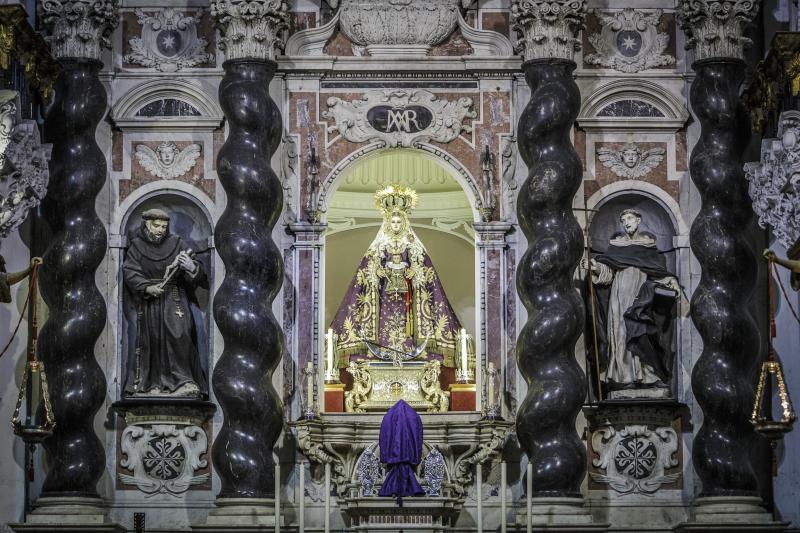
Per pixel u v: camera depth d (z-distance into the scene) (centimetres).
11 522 1955
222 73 2117
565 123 2030
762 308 2064
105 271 2072
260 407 1952
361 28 2119
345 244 2320
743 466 1959
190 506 2025
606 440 2038
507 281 2078
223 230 2000
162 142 2108
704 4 2052
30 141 1800
